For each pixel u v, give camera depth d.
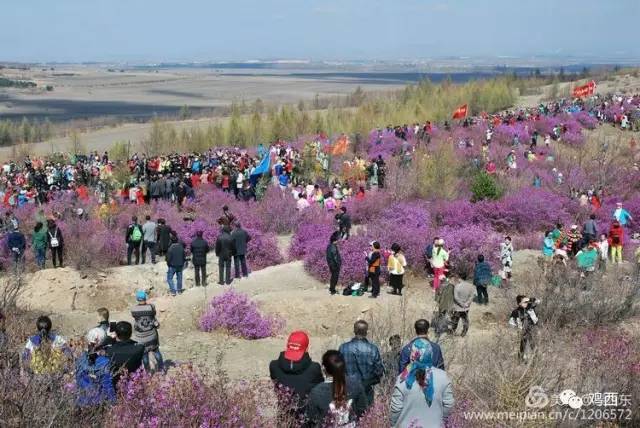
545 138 53.66
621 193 34.50
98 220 26.78
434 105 80.25
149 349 10.81
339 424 6.90
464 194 32.12
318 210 29.34
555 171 36.50
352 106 118.19
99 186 35.22
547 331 12.34
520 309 12.62
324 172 40.47
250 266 23.75
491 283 19.38
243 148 63.25
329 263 18.28
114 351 8.56
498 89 89.88
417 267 20.97
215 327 15.65
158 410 7.22
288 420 7.30
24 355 8.16
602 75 120.94
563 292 15.59
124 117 141.00
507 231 28.50
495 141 52.38
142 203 30.62
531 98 102.50
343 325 16.47
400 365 8.52
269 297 17.64
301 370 7.55
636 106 72.06
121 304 19.41
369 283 20.11
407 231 22.12
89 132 94.62
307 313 16.77
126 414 7.16
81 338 8.84
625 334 13.35
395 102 81.44
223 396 7.57
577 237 22.30
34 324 13.69
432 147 44.84
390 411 7.04
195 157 43.50
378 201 30.27
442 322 13.74
